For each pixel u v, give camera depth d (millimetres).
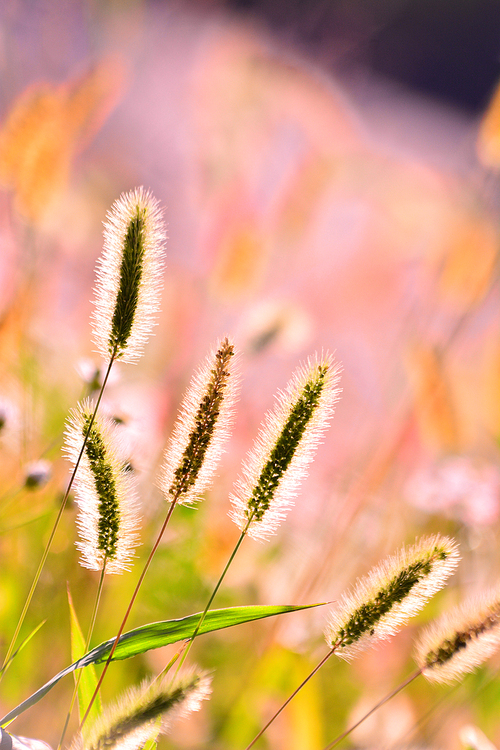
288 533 1547
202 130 1808
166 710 866
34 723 1081
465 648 913
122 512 894
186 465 890
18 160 1197
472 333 1791
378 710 1228
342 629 900
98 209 1676
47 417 1323
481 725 1247
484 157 1545
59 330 1616
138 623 1244
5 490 1156
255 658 1279
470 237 1616
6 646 1085
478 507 1584
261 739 1157
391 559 908
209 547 1331
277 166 1801
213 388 894
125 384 1446
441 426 1562
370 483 1439
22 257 1305
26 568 1188
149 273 888
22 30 1638
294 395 896
